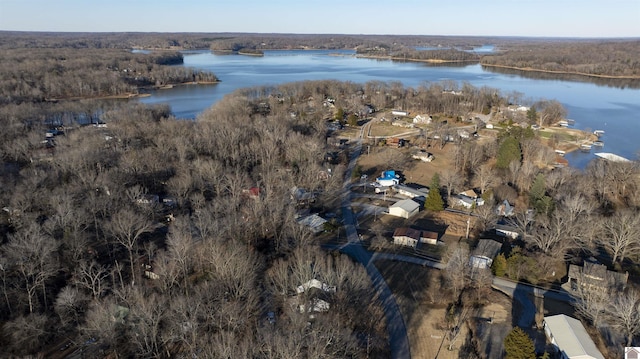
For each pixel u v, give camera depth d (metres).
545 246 96.31
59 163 130.88
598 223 99.94
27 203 102.19
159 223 110.62
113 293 78.81
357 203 128.50
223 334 61.41
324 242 104.31
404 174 154.00
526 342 62.00
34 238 82.00
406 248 102.12
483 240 100.19
